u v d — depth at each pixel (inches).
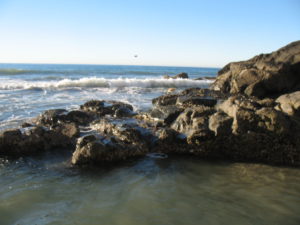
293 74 416.5
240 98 298.0
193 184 202.2
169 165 238.5
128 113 378.3
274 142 245.3
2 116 387.2
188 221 154.3
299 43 468.4
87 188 193.0
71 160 242.8
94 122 336.2
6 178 206.5
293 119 258.4
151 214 161.0
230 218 158.1
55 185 196.7
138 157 254.1
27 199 175.6
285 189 195.9
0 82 828.6
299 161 241.0
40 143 266.1
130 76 1531.7
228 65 553.3
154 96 665.6
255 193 189.2
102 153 234.7
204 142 256.1
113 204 171.6
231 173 223.1
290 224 153.1
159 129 299.9
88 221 152.3
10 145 251.8
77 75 1375.5
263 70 410.6
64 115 339.6
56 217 155.9
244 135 248.2
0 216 155.7
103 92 727.7
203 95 385.4
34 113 414.9
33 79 1021.8
